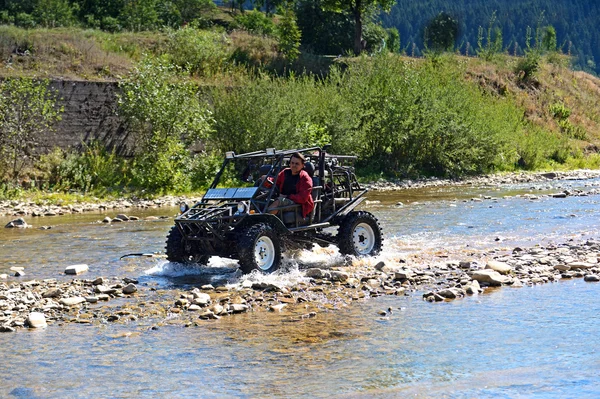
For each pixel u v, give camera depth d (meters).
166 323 7.62
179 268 10.44
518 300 8.27
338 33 43.81
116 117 24.08
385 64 30.39
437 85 31.05
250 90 25.47
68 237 14.17
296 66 36.81
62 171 21.88
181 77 26.17
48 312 8.16
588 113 43.94
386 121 28.42
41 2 44.06
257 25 54.50
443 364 6.15
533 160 33.84
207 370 6.15
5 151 21.14
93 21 45.22
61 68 26.95
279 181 10.51
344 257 10.81
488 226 14.48
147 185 22.45
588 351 6.39
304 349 6.63
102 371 6.19
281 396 5.52
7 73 24.59
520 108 38.75
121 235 14.34
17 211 18.62
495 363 6.14
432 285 9.07
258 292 8.84
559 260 10.30
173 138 23.11
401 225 14.80
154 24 47.72
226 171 23.77
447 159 29.27
